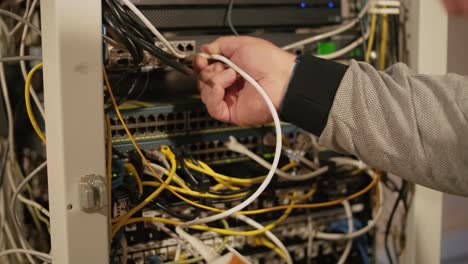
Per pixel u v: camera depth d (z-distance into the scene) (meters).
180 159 0.83
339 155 1.03
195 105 0.86
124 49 0.75
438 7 0.94
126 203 0.78
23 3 0.96
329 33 0.96
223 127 0.89
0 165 1.02
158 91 0.95
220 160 0.91
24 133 1.04
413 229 0.97
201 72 0.79
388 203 1.04
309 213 0.98
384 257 1.10
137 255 0.84
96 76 0.62
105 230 0.65
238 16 0.90
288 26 0.96
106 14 0.68
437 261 0.99
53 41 0.61
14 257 0.99
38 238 0.99
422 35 0.94
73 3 0.60
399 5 0.98
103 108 0.63
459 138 0.69
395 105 0.71
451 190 0.74
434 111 0.70
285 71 0.77
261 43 0.80
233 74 0.78
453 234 1.77
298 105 0.74
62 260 0.64
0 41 0.96
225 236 0.88
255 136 0.92
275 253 0.95
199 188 0.82
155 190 0.81
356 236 0.98
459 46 1.85
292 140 0.98
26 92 0.72
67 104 0.61
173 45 0.84
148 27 0.73
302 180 0.94
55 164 0.64
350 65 0.74
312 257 1.01
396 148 0.71
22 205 1.01
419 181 0.74
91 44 0.62
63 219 0.63
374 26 1.00
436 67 0.95
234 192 0.85
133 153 0.82
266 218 0.93
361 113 0.71
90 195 0.62
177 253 0.84
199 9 0.86
